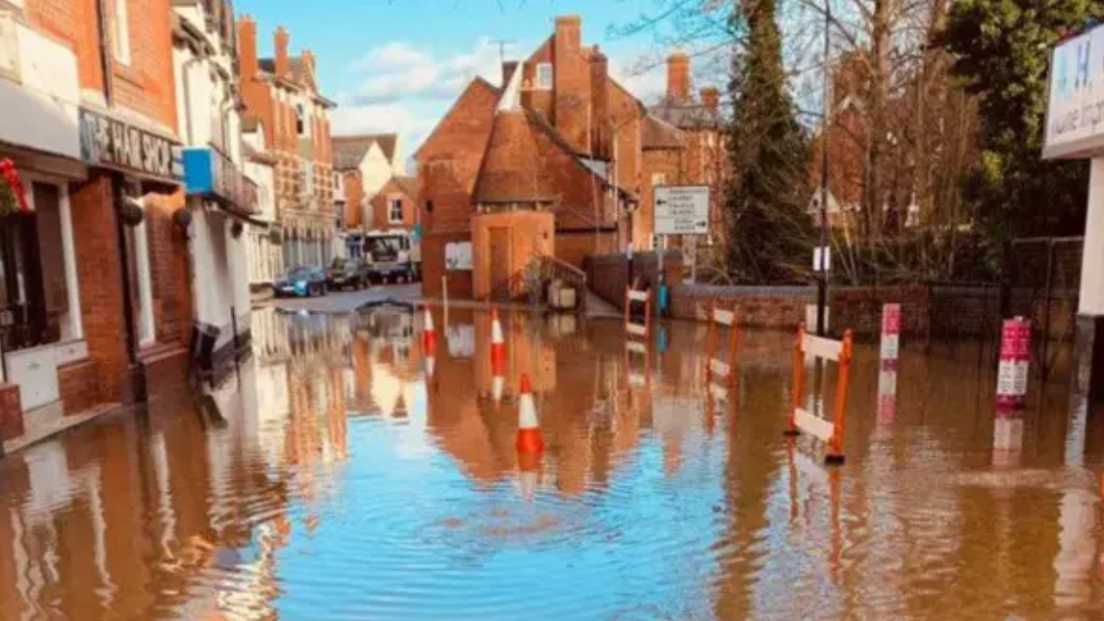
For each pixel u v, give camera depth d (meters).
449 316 26.55
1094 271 10.12
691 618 4.62
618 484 7.22
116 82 11.64
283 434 9.51
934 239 19.09
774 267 22.44
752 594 4.90
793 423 9.04
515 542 5.83
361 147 70.31
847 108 22.08
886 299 18.03
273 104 46.25
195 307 15.71
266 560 5.59
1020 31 12.99
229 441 9.19
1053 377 11.59
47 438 9.36
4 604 4.96
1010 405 9.89
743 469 7.61
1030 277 12.46
